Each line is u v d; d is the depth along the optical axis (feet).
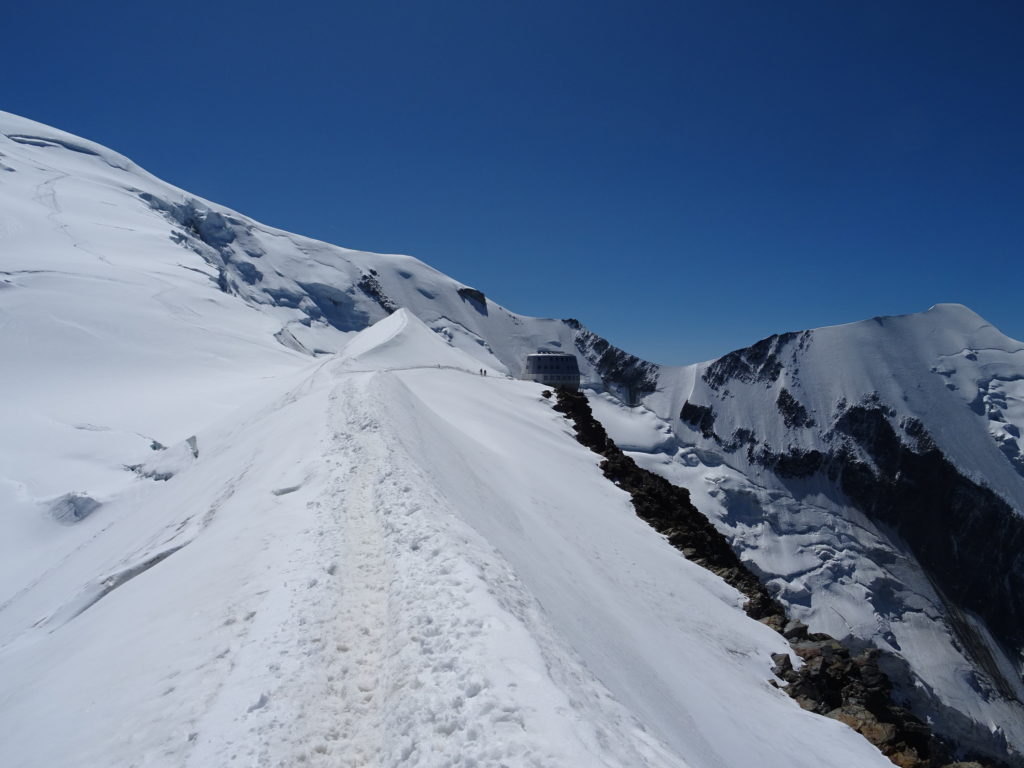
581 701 24.71
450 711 22.91
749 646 77.20
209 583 39.99
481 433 133.69
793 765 47.26
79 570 87.04
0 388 187.83
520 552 57.31
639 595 76.95
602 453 177.88
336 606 33.53
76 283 280.31
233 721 24.77
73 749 25.48
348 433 72.69
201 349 255.29
